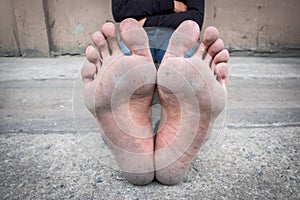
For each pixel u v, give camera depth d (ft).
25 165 1.72
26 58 3.99
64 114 2.44
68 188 1.54
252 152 1.85
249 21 4.01
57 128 2.19
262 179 1.60
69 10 3.92
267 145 1.93
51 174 1.64
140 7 1.68
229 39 4.07
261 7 3.97
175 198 1.46
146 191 1.51
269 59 4.06
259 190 1.52
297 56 4.17
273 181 1.59
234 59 4.01
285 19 4.04
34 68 3.60
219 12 3.95
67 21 3.95
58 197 1.48
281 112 2.50
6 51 4.02
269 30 4.06
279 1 3.97
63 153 1.84
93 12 3.93
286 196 1.48
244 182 1.58
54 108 2.57
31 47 3.97
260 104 2.66
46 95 2.84
